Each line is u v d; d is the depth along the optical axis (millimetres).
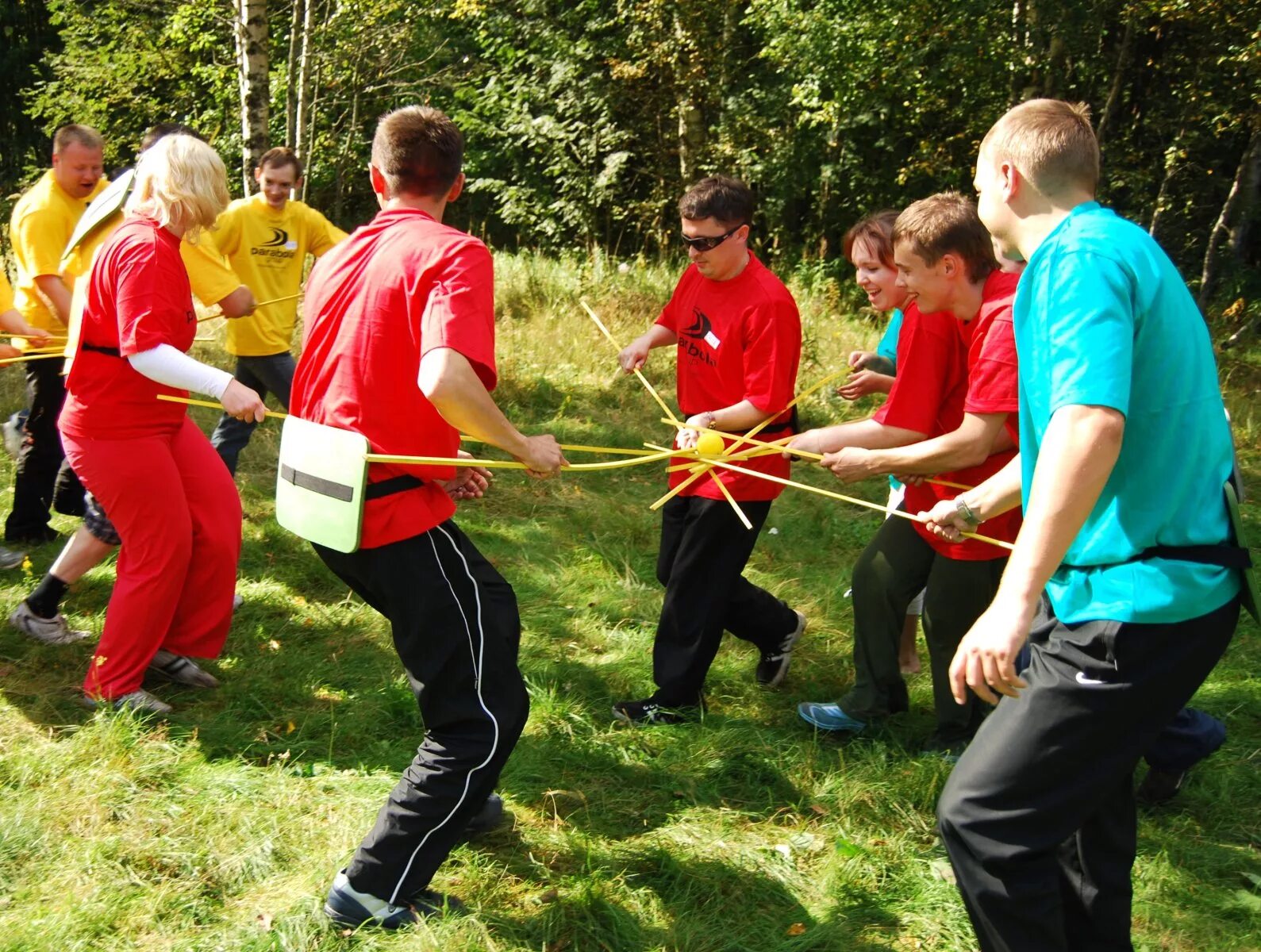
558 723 3787
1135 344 2100
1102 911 2467
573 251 13844
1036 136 2244
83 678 3955
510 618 2990
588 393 8273
